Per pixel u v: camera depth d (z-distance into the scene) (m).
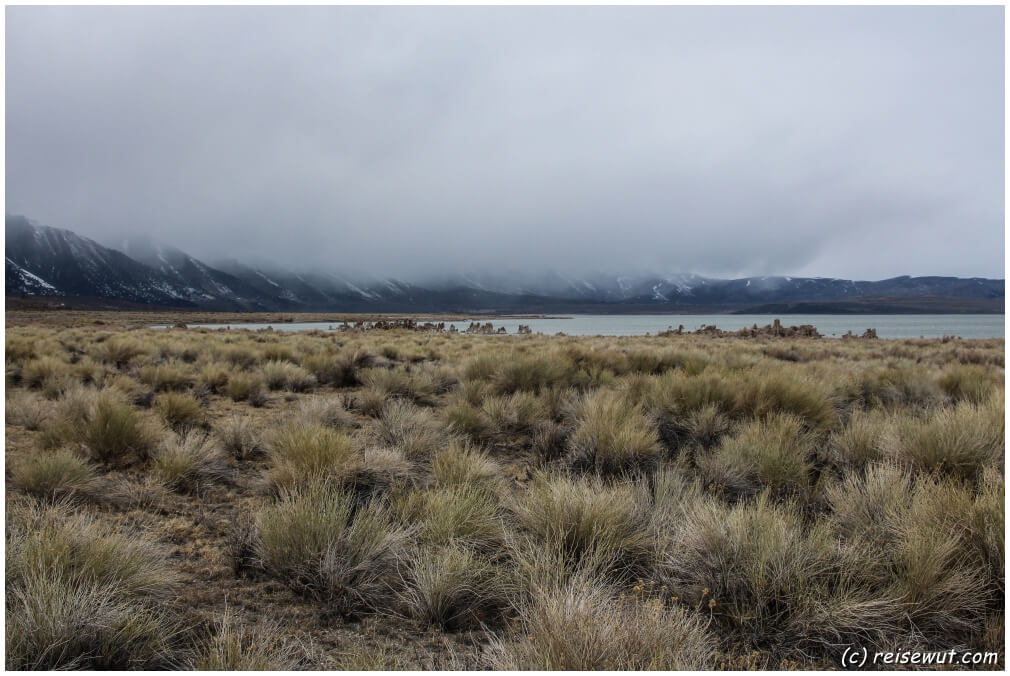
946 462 4.80
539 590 2.86
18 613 2.58
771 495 4.61
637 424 6.09
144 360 13.39
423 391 10.04
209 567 3.47
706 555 3.35
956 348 23.75
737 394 7.55
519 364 9.66
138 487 4.66
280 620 2.97
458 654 2.73
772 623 2.92
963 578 3.06
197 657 2.58
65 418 6.52
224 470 5.20
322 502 3.74
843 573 3.14
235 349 14.20
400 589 3.29
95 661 2.53
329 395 10.05
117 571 2.99
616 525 3.71
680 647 2.52
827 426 6.86
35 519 3.57
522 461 5.96
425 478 4.99
